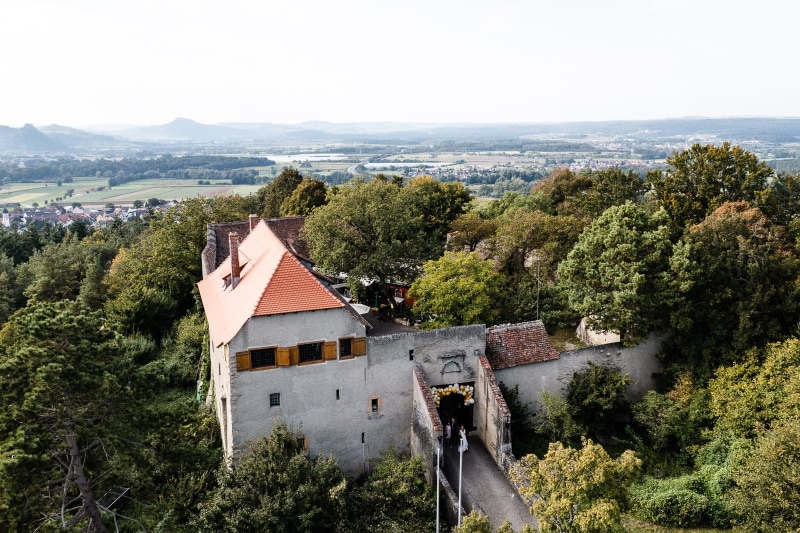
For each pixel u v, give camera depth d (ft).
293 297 107.14
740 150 171.83
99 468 89.97
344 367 111.65
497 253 181.16
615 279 128.57
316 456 113.39
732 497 95.71
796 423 90.99
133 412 85.97
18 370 78.69
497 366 124.36
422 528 98.37
